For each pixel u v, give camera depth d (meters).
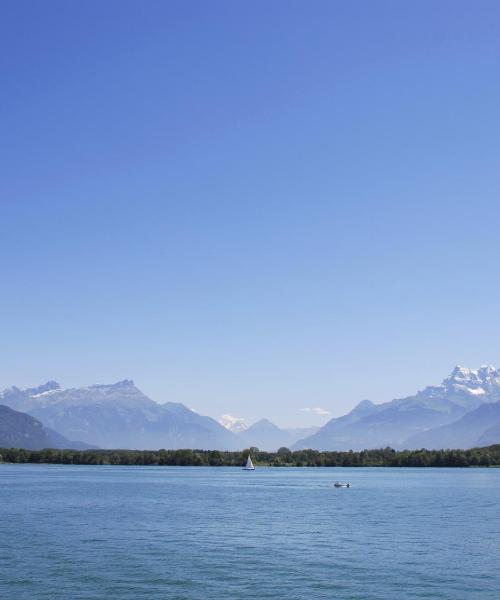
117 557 103.94
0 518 154.75
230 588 85.50
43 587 85.69
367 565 99.00
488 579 90.50
